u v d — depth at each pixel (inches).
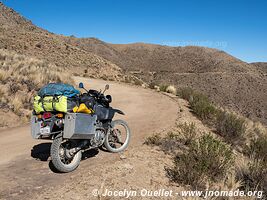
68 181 231.0
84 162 273.0
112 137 301.0
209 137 310.8
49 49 2699.3
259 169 276.7
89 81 1214.9
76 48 3019.2
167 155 307.0
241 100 5585.6
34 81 644.1
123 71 3080.7
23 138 372.8
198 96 771.4
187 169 251.0
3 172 249.8
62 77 828.6
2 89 542.0
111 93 866.8
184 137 374.6
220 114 566.3
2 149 320.2
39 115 235.3
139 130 413.4
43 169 256.8
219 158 279.4
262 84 6318.9
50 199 202.5
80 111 238.1
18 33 2888.8
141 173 254.7
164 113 557.0
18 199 201.5
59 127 232.2
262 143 417.1
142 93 906.1
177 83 6683.1
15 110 495.5
